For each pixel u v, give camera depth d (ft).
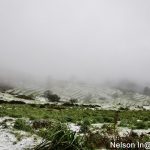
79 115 116.26
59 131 38.91
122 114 136.05
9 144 46.39
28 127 62.75
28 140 49.39
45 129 59.88
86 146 44.29
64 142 37.86
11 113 98.17
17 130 60.08
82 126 60.64
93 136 47.91
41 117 94.68
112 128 63.21
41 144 39.45
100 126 74.74
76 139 39.06
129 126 77.92
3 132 57.00
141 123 78.79
